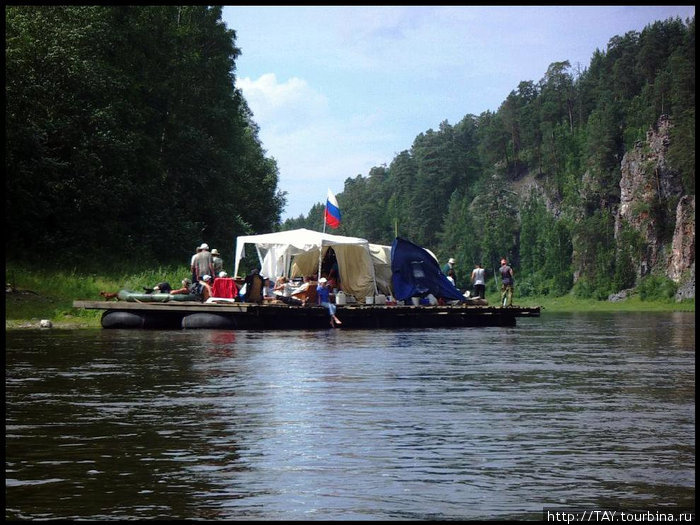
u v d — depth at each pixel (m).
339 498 5.84
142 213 51.44
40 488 6.11
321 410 9.69
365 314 30.89
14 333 24.28
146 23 56.28
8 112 40.81
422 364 15.50
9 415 9.29
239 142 75.81
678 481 6.32
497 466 6.81
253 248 77.31
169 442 7.78
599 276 197.88
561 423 8.85
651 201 198.38
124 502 5.74
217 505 5.67
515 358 17.25
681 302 178.00
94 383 12.16
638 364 15.92
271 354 17.28
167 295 28.31
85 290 35.78
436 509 5.57
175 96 58.78
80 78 44.56
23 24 43.03
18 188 40.91
